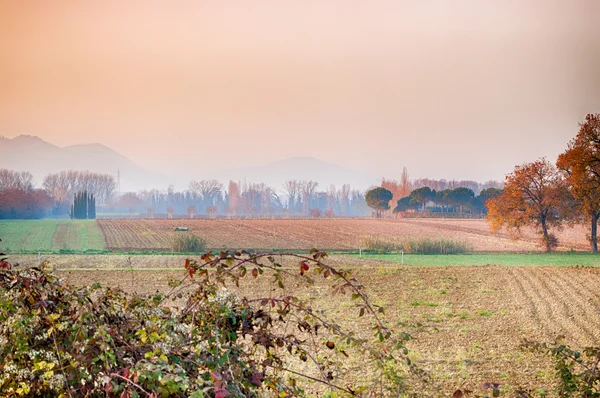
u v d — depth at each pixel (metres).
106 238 98.75
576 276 46.44
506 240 99.62
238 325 6.54
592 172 82.12
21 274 6.36
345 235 112.00
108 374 5.28
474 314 29.67
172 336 5.98
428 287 39.53
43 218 169.12
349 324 24.50
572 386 7.23
